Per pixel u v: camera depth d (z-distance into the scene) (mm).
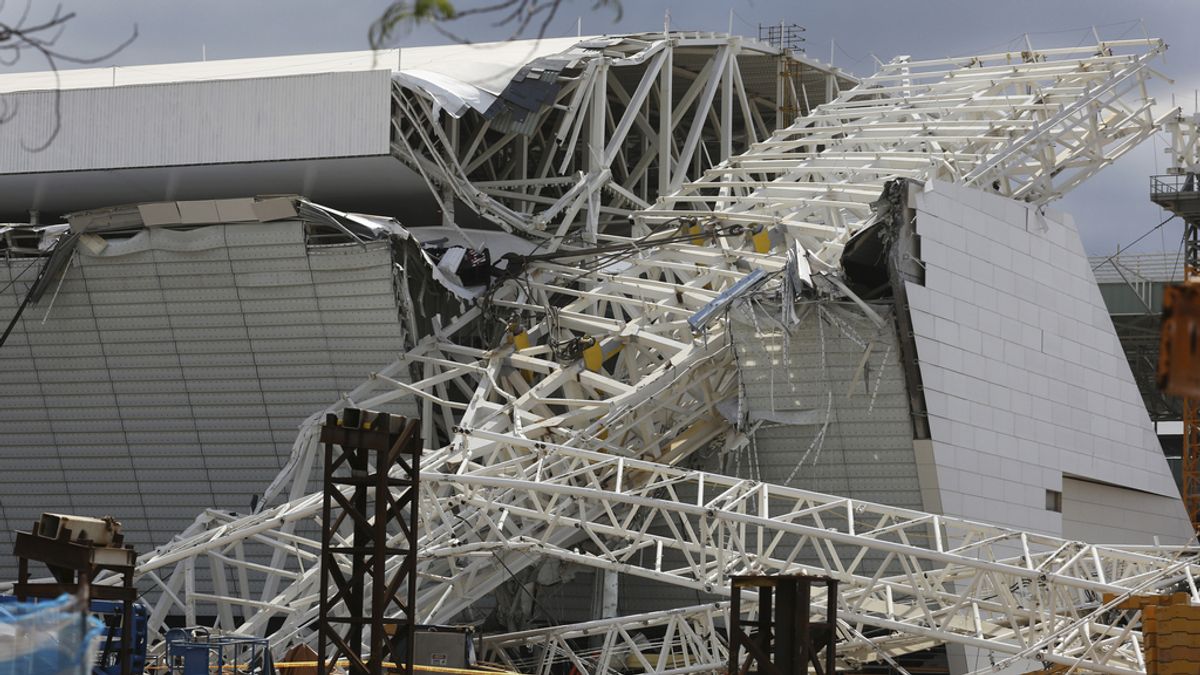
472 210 74438
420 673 47125
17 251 64375
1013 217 68250
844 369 61656
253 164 70188
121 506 70312
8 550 72188
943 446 62844
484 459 60781
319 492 59156
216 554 54625
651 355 68250
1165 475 76312
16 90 72000
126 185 73438
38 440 69312
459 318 68125
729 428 64812
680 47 82562
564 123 74500
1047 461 68688
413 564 38875
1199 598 47594
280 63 81938
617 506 62875
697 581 51812
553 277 71000
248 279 63531
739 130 97812
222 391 66750
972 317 65062
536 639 57312
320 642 37875
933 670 67688
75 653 23703
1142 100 76875
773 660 35969
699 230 71625
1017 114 74500
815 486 64812
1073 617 48719
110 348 66312
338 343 64938
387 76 69125
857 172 72812
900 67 84938
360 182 72562
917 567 50125
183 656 42281
